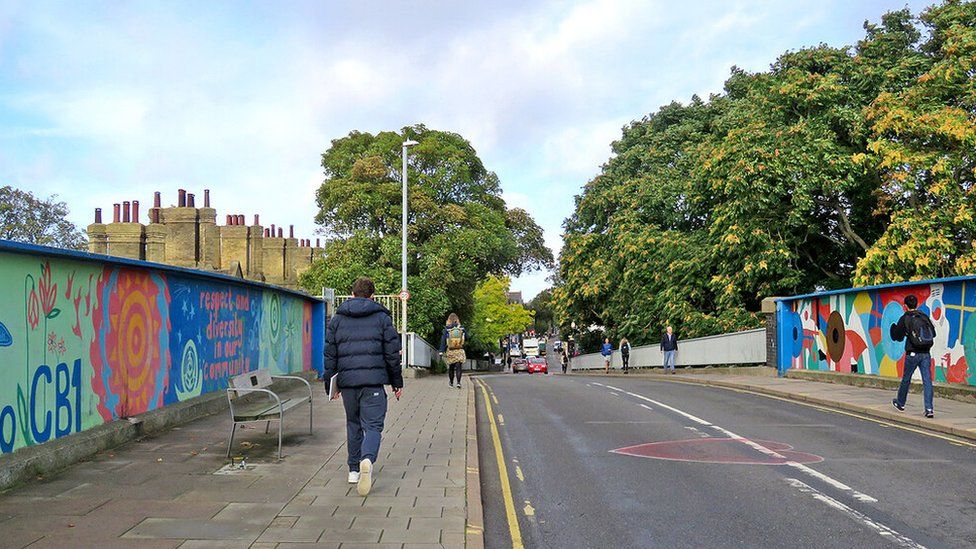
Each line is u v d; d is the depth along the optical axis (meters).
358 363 6.84
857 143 23.66
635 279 33.00
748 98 28.89
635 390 17.62
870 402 13.31
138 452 8.34
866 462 8.43
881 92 22.83
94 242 34.53
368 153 33.78
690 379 21.92
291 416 11.52
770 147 23.73
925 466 8.20
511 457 9.02
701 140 33.75
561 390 17.91
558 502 6.89
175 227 35.44
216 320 12.54
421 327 31.39
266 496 6.47
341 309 7.06
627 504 6.76
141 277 9.77
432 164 34.12
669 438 10.17
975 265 19.44
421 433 10.22
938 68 21.59
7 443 6.84
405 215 26.81
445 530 5.52
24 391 7.12
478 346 60.59
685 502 6.78
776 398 15.29
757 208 24.58
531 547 5.60
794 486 7.31
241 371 13.78
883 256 21.11
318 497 6.46
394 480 7.20
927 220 21.05
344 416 11.59
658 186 32.34
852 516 6.27
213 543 5.14
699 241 30.27
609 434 10.62
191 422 10.65
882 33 26.02
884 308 15.98
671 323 29.97
